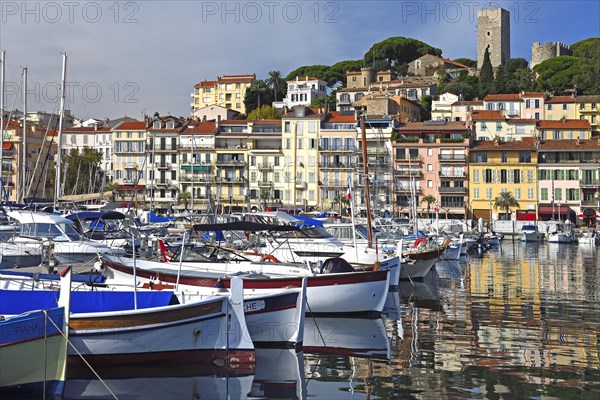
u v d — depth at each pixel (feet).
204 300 67.46
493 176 397.80
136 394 58.49
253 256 108.37
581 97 488.44
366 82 613.52
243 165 399.03
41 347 56.85
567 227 364.17
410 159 379.55
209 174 400.06
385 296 93.45
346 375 65.67
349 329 87.40
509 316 99.81
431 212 392.06
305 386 61.82
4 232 134.72
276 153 396.37
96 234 152.87
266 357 71.82
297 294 74.95
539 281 150.51
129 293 68.03
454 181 397.80
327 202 387.14
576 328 89.97
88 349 63.26
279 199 393.29
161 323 65.31
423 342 80.59
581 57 595.47
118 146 411.75
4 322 54.80
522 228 369.50
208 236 154.51
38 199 187.93
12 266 104.99
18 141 381.40
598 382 63.36
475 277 159.94
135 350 65.05
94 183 349.61
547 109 486.79
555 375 65.82
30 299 65.46
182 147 404.77
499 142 405.39
